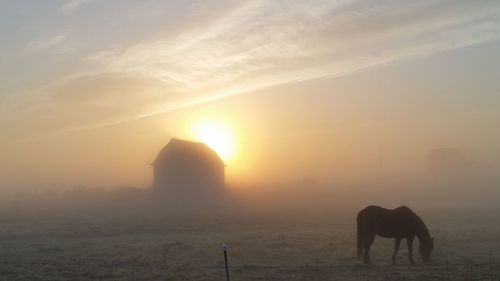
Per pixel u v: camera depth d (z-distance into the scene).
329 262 22.66
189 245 30.77
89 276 19.84
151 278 19.14
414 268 20.42
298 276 18.98
